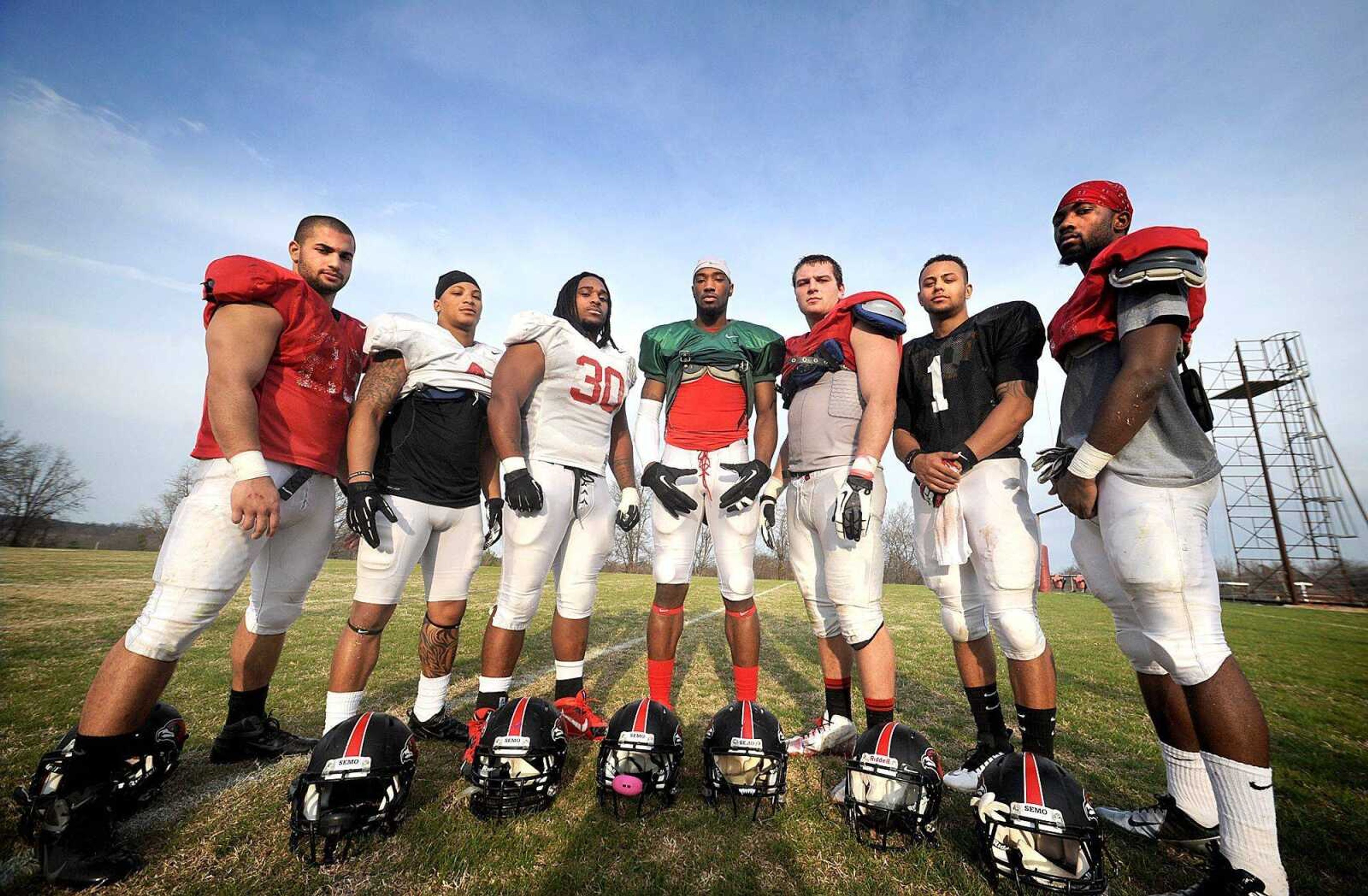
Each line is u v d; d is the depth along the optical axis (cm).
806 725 376
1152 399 205
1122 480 215
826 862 207
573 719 339
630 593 1391
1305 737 390
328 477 291
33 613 746
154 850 206
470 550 344
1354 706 486
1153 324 211
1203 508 207
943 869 203
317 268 293
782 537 2581
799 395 337
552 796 238
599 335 394
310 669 500
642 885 190
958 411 300
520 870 197
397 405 327
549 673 511
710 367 371
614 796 233
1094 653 730
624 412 418
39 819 187
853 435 315
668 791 238
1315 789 296
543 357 338
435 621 338
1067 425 254
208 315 251
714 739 239
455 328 366
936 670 577
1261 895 175
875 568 302
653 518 369
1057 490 246
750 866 203
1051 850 183
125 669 204
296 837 196
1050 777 189
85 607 806
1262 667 682
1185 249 206
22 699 379
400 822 226
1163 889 201
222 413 225
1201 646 196
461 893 184
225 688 423
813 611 339
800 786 275
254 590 292
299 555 290
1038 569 274
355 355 305
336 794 202
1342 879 211
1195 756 228
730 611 362
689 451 367
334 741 205
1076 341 245
